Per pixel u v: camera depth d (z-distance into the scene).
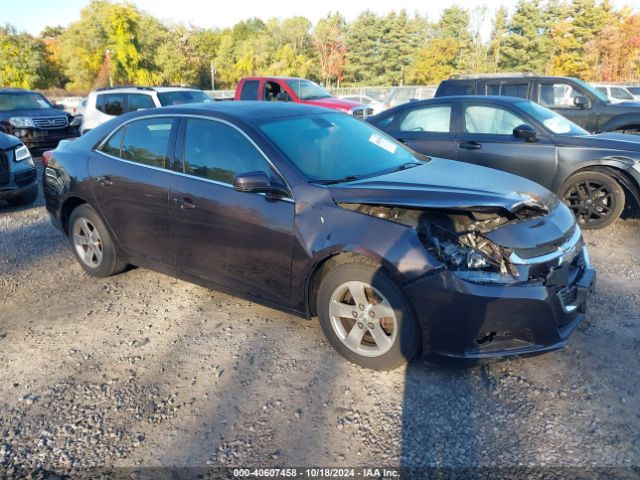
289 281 3.35
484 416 2.75
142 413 2.87
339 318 3.23
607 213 5.84
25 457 2.56
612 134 6.15
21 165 7.35
